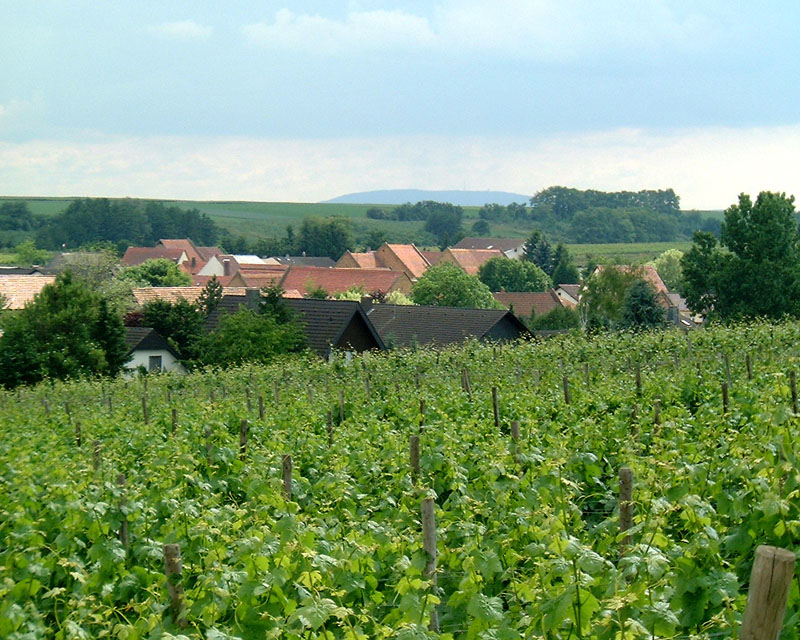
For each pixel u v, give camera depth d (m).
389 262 153.12
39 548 9.39
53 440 20.95
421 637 6.02
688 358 32.94
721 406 16.83
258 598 7.28
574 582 5.93
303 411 22.42
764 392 13.59
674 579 6.23
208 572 7.38
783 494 7.32
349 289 102.44
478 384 27.98
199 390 36.94
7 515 10.31
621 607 5.52
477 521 10.50
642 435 14.29
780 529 6.91
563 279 155.12
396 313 63.19
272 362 44.41
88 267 76.94
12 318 49.28
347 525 9.83
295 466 15.29
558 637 5.88
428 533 7.92
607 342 37.75
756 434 10.70
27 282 74.12
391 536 8.91
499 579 8.01
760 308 69.19
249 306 58.19
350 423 20.02
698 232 72.19
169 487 11.89
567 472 11.30
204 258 183.38
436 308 63.72
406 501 11.12
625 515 7.74
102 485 11.27
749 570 7.14
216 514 9.79
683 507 7.61
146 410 25.62
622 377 24.91
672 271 147.00
